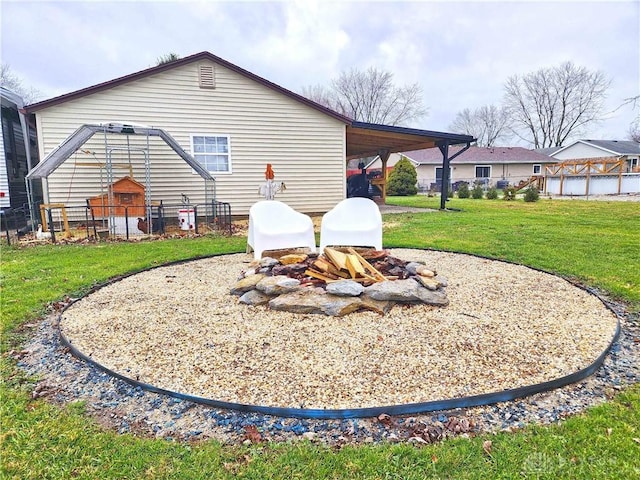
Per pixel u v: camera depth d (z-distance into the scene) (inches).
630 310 135.0
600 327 117.7
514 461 62.9
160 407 80.0
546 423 73.0
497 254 224.1
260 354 100.8
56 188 330.3
